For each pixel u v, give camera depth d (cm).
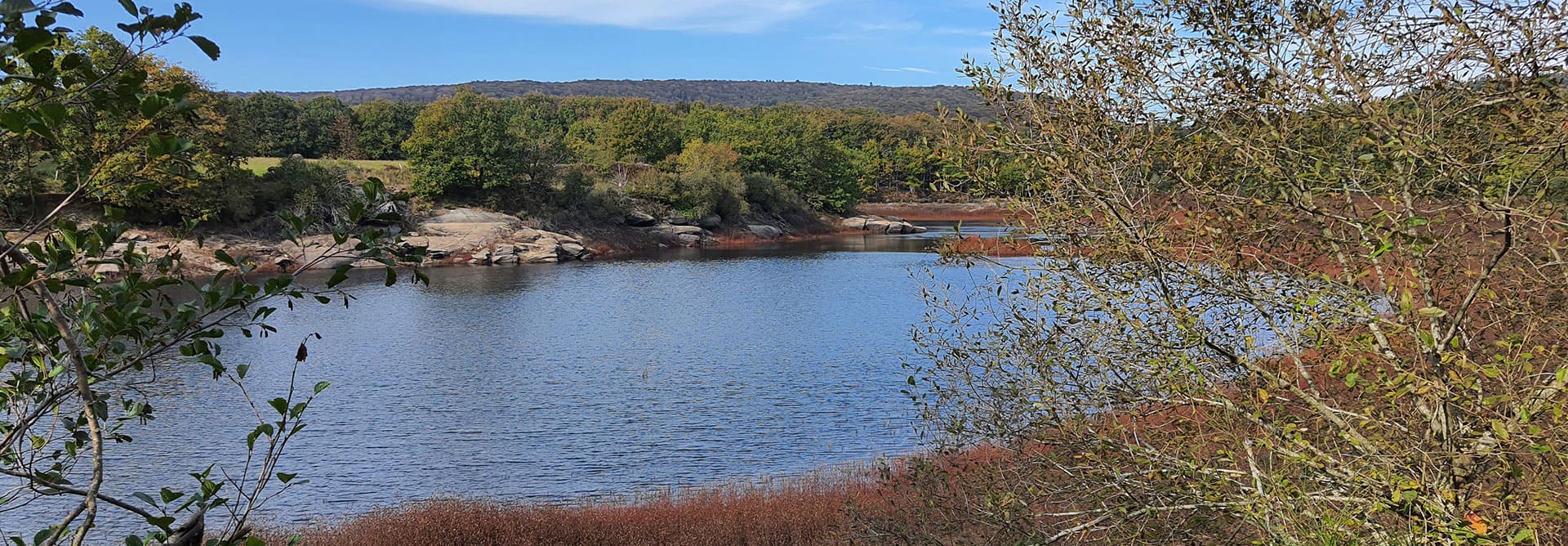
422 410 2748
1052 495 841
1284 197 594
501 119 9550
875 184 15988
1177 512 745
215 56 288
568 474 2181
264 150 8000
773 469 2197
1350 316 594
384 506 1936
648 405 2819
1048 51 689
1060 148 674
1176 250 645
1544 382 517
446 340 3959
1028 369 779
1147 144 638
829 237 11556
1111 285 690
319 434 2481
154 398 2748
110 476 2070
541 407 2802
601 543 1669
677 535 1692
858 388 3006
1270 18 645
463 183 9206
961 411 889
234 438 2391
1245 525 695
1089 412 753
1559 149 508
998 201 727
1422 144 530
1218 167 664
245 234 6894
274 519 1845
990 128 707
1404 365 554
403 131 15175
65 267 320
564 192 9644
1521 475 511
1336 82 588
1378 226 546
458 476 2158
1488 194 545
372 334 4088
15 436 337
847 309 4856
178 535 358
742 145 13088
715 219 10662
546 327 4334
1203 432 679
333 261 6662
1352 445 624
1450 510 515
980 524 898
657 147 14325
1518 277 627
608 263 7888
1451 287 640
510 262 7725
